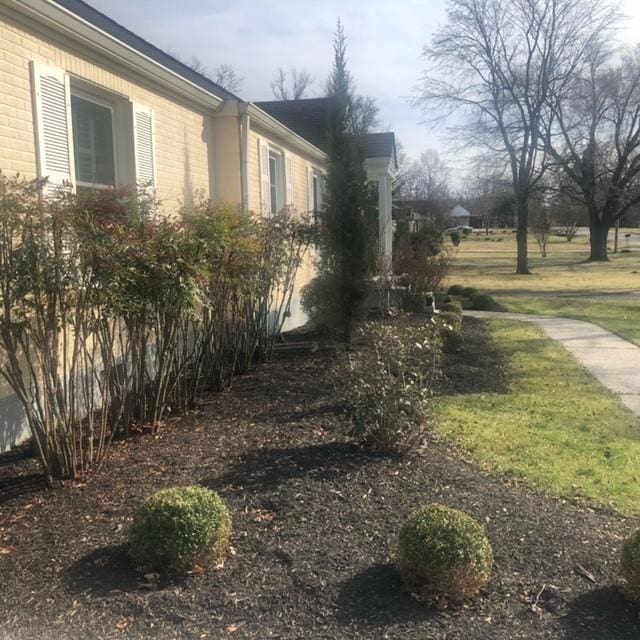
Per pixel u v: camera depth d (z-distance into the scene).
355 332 9.31
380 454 4.49
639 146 32.66
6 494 4.00
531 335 10.78
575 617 2.66
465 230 73.56
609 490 4.15
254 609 2.68
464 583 2.74
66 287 3.93
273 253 7.95
